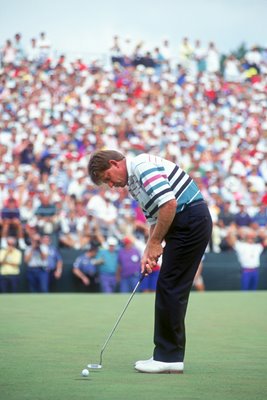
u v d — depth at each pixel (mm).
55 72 69250
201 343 20828
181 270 15312
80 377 14555
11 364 16328
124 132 65688
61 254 47000
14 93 65688
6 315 28938
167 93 72375
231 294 43000
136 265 46469
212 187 58250
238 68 78000
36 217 47969
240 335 22828
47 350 18797
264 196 57281
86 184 54344
